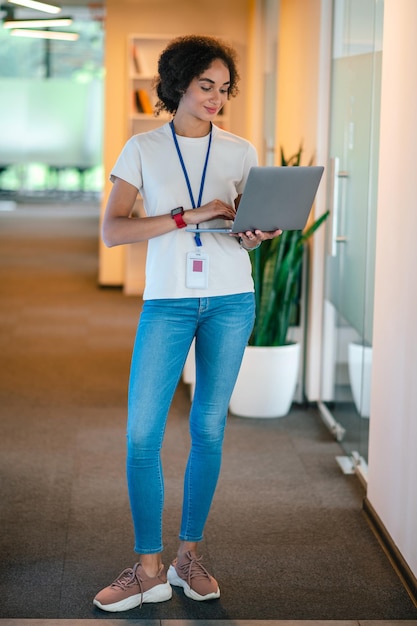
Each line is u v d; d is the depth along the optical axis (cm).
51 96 2123
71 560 364
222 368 319
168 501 430
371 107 450
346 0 509
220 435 328
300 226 306
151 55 982
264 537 391
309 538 391
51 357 708
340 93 526
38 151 2148
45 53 2097
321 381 584
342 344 522
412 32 349
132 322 845
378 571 360
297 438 529
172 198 310
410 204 350
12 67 2108
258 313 560
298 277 584
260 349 554
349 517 416
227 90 307
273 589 343
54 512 413
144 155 310
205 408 323
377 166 438
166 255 310
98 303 930
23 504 422
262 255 557
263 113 903
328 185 564
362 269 468
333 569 361
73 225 1667
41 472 464
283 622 316
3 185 2220
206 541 386
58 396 605
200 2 981
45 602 328
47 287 1011
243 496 438
